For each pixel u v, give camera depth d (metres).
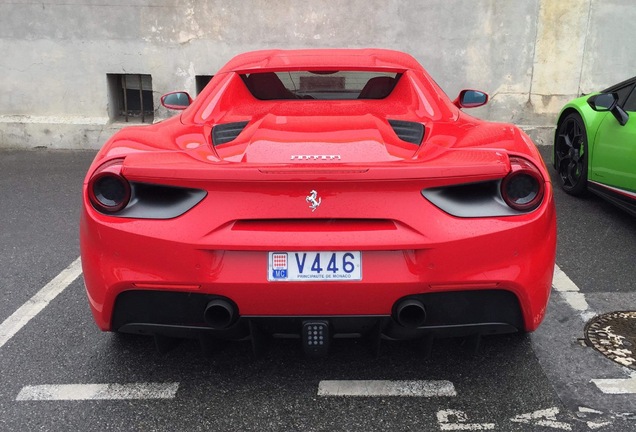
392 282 2.10
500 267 2.14
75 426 2.30
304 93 3.18
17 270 3.82
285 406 2.40
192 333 2.27
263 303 2.14
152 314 2.25
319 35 6.89
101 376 2.63
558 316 3.11
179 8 6.84
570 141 5.28
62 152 7.07
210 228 2.09
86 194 2.24
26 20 6.92
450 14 6.79
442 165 2.05
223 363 2.71
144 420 2.33
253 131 2.47
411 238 2.08
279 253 2.10
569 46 6.88
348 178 2.02
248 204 2.08
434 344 2.83
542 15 6.79
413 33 6.86
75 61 7.02
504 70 6.96
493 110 7.08
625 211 4.56
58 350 2.85
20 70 7.07
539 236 2.18
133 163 2.13
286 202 2.07
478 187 2.15
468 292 2.18
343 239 2.07
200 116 2.85
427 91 3.04
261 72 3.15
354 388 2.52
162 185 2.12
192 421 2.32
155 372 2.65
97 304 2.27
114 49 6.98
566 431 2.23
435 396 2.45
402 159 2.16
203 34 6.90
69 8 6.86
